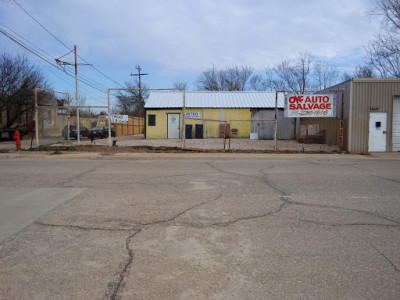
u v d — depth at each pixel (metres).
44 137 17.09
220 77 49.94
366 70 33.72
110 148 15.61
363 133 14.95
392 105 14.89
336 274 3.17
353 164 11.56
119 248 3.75
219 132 25.41
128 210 5.26
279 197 6.20
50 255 3.56
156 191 6.67
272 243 3.93
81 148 15.43
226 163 11.71
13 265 3.32
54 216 4.93
